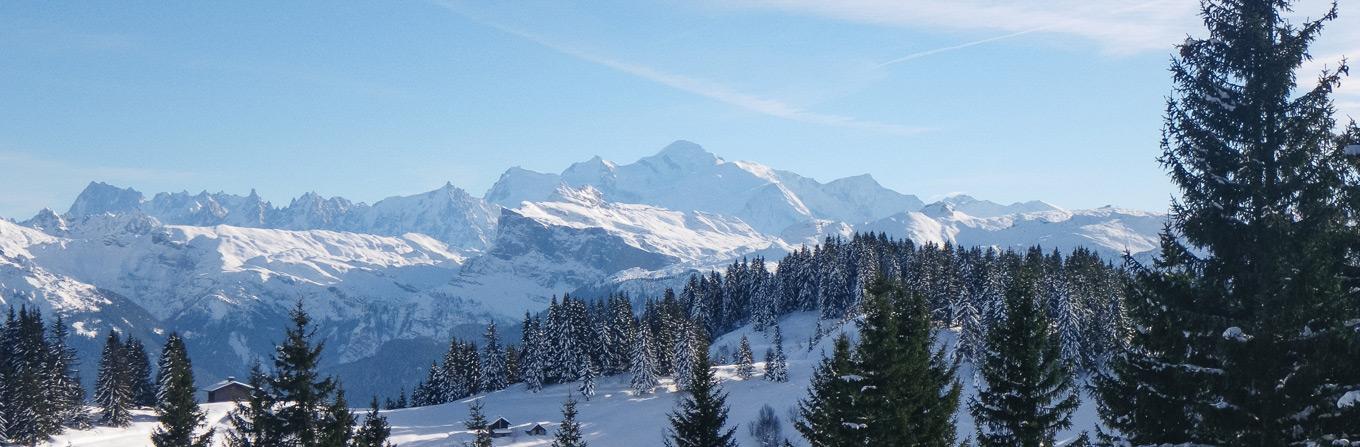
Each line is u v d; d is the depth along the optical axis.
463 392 156.62
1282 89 17.34
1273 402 17.23
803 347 161.38
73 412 114.12
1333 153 17.16
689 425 41.75
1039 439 25.36
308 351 36.88
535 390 144.00
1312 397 17.19
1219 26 18.08
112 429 113.75
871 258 160.00
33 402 99.69
